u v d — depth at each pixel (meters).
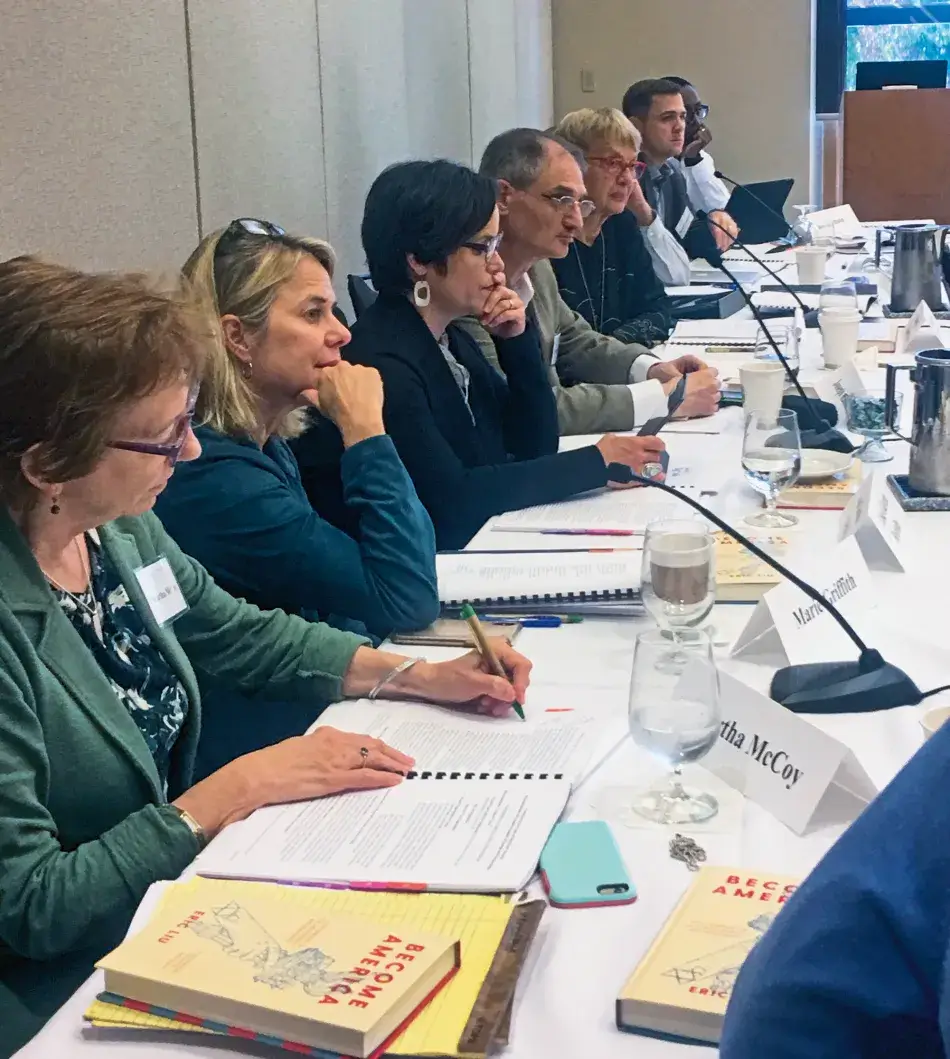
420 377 2.29
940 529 2.03
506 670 1.50
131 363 1.23
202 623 1.62
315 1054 0.87
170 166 2.78
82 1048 0.91
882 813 0.59
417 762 1.33
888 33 7.70
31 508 1.31
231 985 0.90
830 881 0.58
